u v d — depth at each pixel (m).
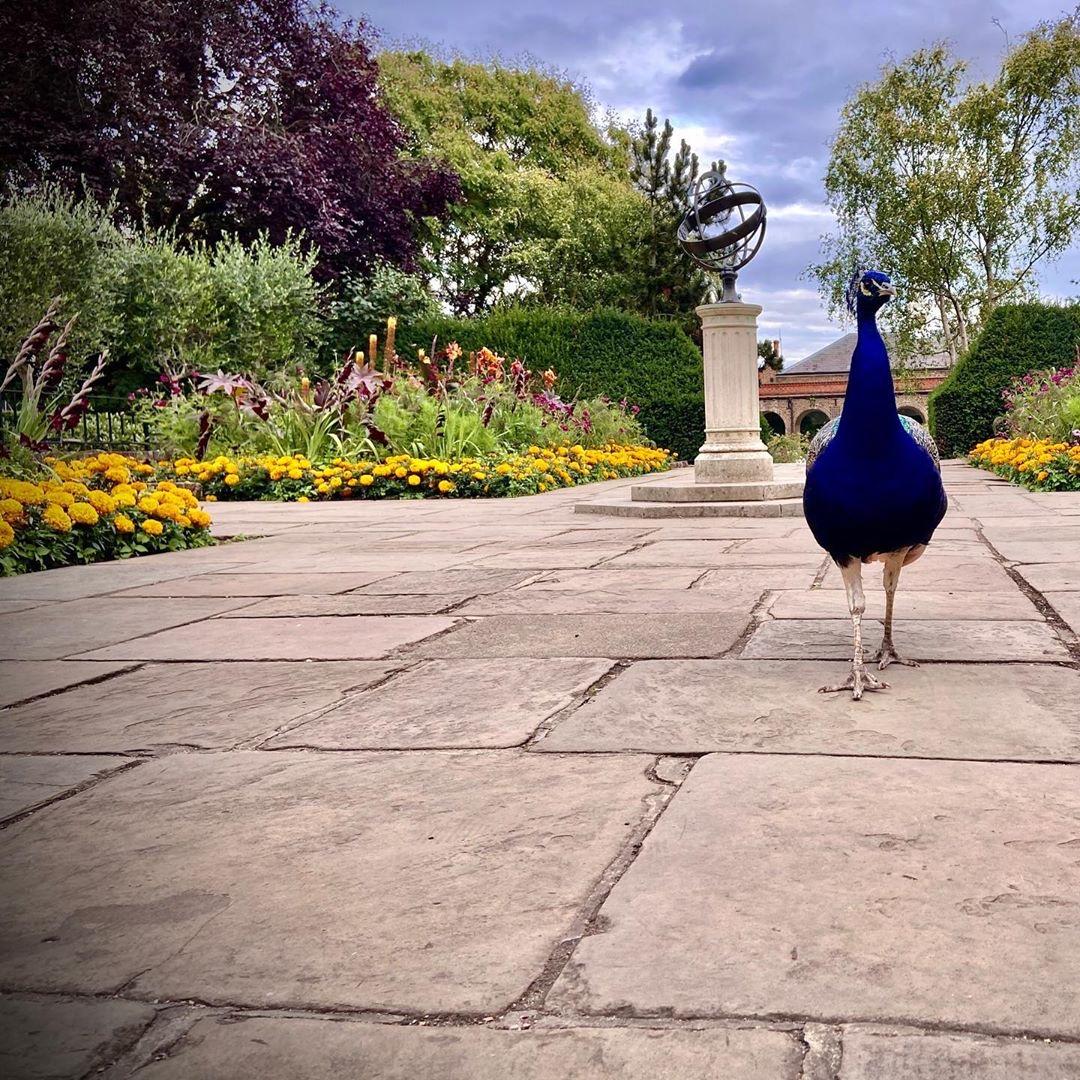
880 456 3.43
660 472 22.03
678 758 2.93
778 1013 1.63
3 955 1.93
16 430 10.38
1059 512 9.63
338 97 27.38
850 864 2.16
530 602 5.58
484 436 16.41
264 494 14.60
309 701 3.71
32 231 17.75
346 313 25.19
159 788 2.84
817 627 4.64
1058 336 24.11
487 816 2.54
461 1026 1.65
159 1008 1.74
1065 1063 1.48
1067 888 2.02
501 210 39.69
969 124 34.31
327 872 2.25
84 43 21.97
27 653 4.70
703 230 11.87
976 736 3.01
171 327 20.11
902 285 35.41
